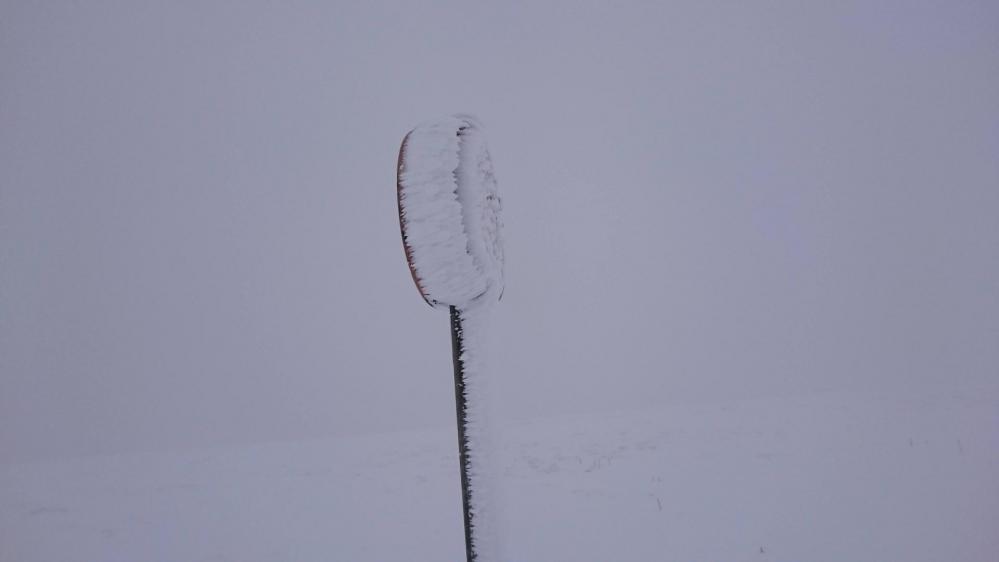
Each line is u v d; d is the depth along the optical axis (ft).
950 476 28.66
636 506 27.40
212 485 44.98
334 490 38.04
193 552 26.94
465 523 6.91
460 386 7.10
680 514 25.68
